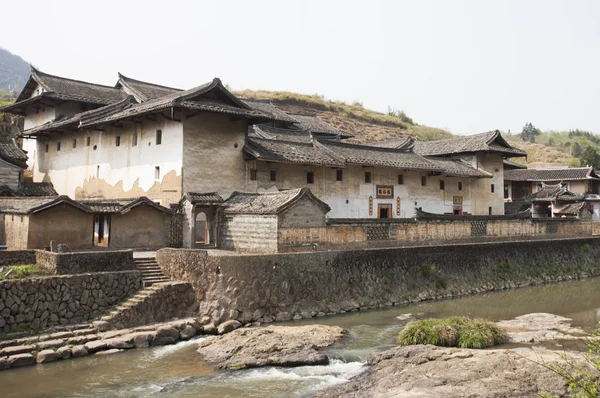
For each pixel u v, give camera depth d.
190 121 29.91
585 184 59.75
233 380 15.10
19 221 24.27
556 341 18.84
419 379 14.34
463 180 47.34
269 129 43.94
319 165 34.53
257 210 26.91
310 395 13.96
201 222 32.53
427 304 26.84
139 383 14.87
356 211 38.38
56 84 42.09
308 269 23.77
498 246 33.78
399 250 27.88
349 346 18.42
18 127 55.56
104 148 36.38
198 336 20.00
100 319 19.55
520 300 28.52
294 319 22.47
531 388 13.45
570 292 31.72
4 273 18.67
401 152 43.69
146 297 20.25
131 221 26.86
